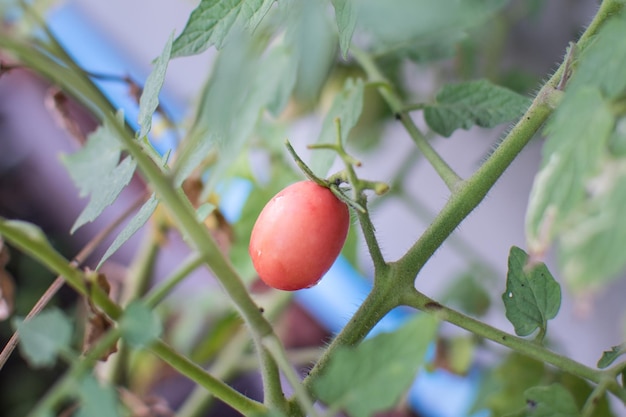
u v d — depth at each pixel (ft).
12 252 1.77
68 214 1.87
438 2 0.64
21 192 1.91
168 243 1.39
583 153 0.61
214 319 1.63
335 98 1.07
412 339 0.70
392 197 1.43
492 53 1.46
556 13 1.51
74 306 1.75
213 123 0.83
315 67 0.92
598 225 0.58
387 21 0.65
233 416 1.61
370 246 0.84
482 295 1.44
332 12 1.14
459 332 1.39
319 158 1.00
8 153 1.96
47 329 0.71
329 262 0.85
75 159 0.93
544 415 0.81
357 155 1.57
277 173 1.40
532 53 1.57
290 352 1.48
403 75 1.49
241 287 0.77
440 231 0.86
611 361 0.87
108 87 1.79
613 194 0.59
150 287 1.47
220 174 1.13
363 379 0.70
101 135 0.92
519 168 1.53
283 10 0.85
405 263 0.86
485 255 1.61
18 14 1.20
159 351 0.78
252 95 1.13
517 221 1.55
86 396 0.67
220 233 1.32
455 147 1.62
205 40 0.83
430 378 1.44
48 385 1.68
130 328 0.69
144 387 1.61
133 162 0.88
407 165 1.43
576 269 0.58
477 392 1.31
